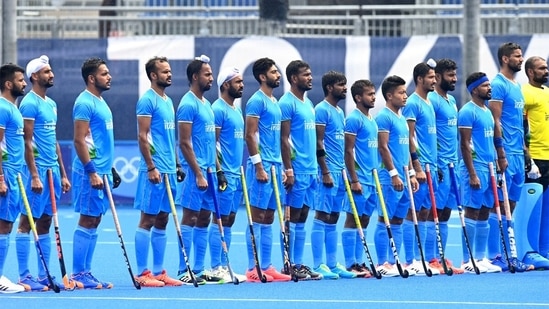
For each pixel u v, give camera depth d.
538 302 26.98
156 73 31.16
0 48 56.81
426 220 34.69
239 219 54.00
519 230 35.44
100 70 30.38
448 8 60.06
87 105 30.16
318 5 68.31
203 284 31.19
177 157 33.12
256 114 32.38
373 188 33.72
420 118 34.19
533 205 35.25
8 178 29.34
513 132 35.09
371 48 59.69
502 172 34.69
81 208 30.23
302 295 28.47
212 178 31.62
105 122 30.39
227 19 61.38
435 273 33.72
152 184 30.81
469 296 28.19
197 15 63.12
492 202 35.03
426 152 34.22
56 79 60.16
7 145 29.34
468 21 55.34
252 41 59.59
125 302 27.02
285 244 32.41
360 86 33.50
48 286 29.80
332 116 33.31
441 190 34.69
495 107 34.88
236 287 30.39
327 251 33.56
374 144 33.66
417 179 33.94
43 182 29.94
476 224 35.06
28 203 29.11
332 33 62.81
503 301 27.17
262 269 32.59
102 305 26.44
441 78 34.81
